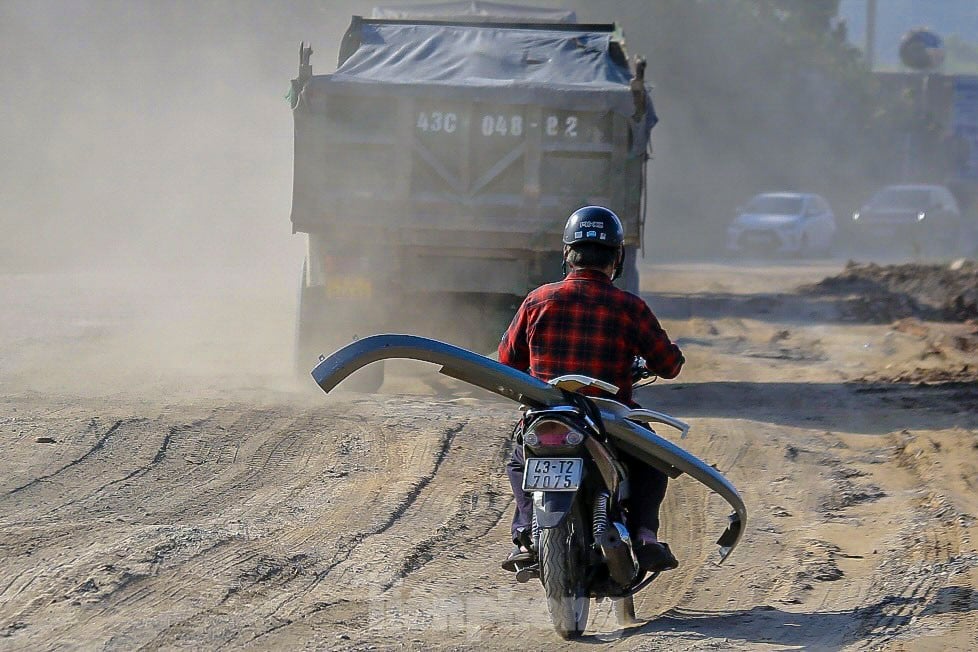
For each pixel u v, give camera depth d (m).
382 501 29.83
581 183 44.44
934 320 72.69
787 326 69.88
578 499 20.28
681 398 46.12
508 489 31.47
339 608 22.33
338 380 20.17
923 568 25.61
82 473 31.17
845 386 48.75
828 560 26.16
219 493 30.03
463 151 44.25
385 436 36.44
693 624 22.34
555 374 21.09
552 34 49.12
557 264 45.22
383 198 44.31
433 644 20.67
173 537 25.81
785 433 39.09
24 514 27.31
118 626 20.72
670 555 21.39
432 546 26.50
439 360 20.20
